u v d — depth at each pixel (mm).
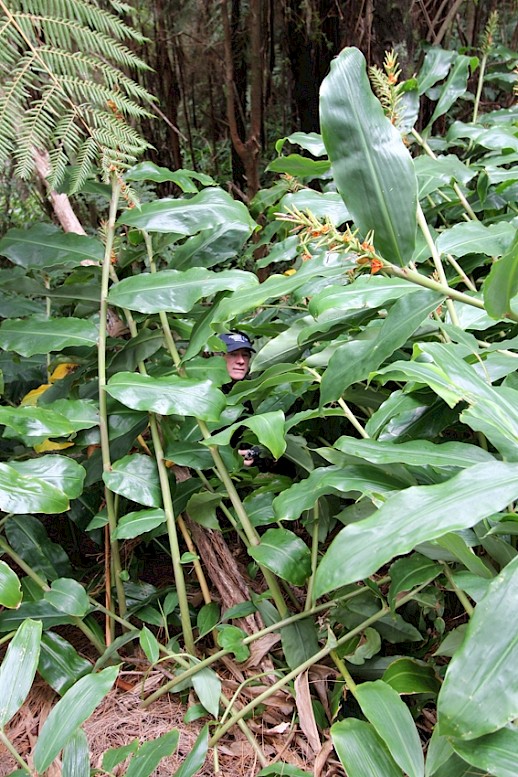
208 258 1632
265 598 1370
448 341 1286
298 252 1745
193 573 1779
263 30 4809
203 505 1396
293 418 1264
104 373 1442
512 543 1140
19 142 1231
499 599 663
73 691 973
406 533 667
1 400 2164
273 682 1280
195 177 1789
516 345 1256
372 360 1105
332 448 1167
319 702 1227
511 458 909
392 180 1051
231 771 1122
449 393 921
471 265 1787
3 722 924
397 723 840
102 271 1609
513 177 1809
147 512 1355
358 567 660
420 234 1500
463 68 2131
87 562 2064
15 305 1684
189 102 5680
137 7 4609
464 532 1007
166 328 1551
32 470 1271
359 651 1191
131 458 1437
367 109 1062
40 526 1519
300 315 1983
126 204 1802
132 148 1357
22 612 1340
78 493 1263
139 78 5051
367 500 1206
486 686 620
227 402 1343
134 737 1208
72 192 1352
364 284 1171
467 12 3797
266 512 1396
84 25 1426
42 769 891
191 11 4938
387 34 3479
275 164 1812
